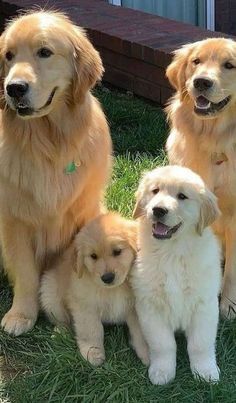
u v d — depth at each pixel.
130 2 3.45
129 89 2.62
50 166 1.36
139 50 2.49
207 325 1.30
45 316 1.49
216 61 1.46
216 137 1.45
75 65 1.34
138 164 1.99
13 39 1.29
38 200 1.37
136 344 1.36
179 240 1.27
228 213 1.49
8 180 1.37
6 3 2.94
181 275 1.27
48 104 1.30
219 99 1.43
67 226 1.46
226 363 1.34
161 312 1.31
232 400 1.24
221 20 3.68
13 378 1.32
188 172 1.32
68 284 1.39
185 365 1.34
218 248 1.34
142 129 2.28
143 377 1.30
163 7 3.55
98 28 2.68
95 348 1.34
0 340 1.41
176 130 1.55
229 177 1.46
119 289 1.35
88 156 1.40
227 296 1.49
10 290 1.58
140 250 1.32
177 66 1.55
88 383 1.29
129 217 1.70
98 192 1.47
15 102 1.26
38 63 1.28
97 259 1.30
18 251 1.44
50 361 1.32
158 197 1.26
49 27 1.30
